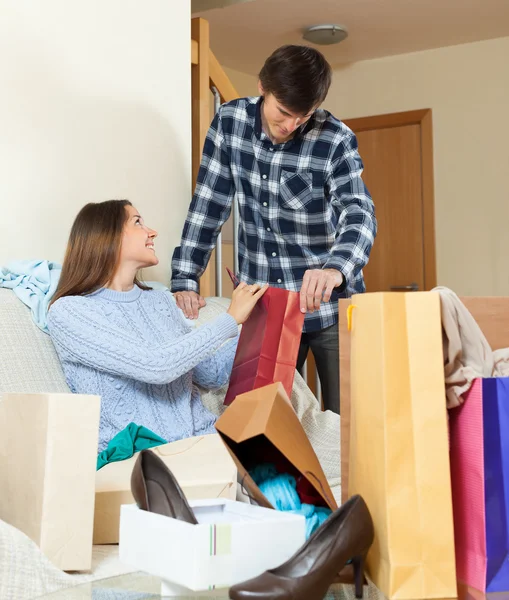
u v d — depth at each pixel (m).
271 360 1.68
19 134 2.05
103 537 1.24
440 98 5.28
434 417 0.86
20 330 1.72
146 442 1.53
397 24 4.87
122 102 2.38
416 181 5.38
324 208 2.22
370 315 0.90
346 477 1.10
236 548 0.81
